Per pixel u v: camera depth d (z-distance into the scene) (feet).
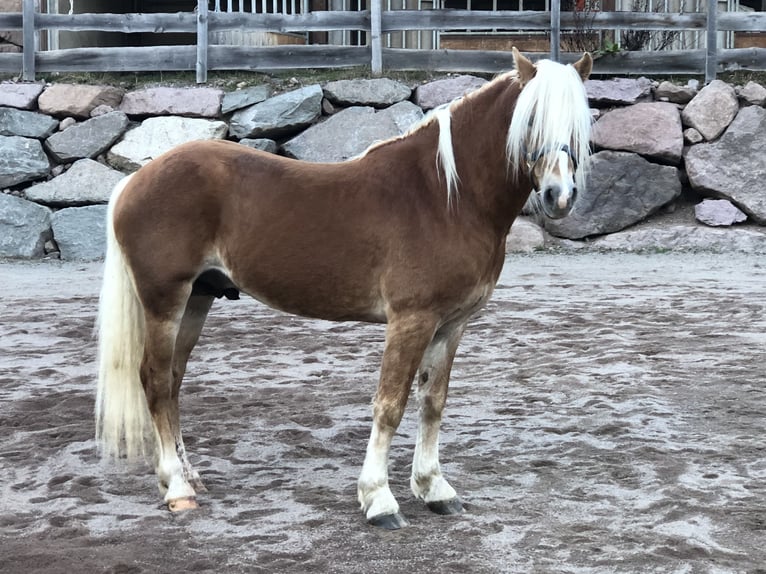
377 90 43.16
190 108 42.57
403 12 44.34
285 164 12.95
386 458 12.39
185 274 12.78
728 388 19.83
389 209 12.26
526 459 15.30
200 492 13.65
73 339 25.58
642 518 12.49
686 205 42.80
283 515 12.65
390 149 12.72
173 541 11.71
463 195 12.19
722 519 12.37
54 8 47.50
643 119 42.45
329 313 12.80
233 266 12.87
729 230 40.78
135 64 44.73
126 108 42.80
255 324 27.86
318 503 13.15
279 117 42.22
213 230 12.85
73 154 41.86
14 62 44.78
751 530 12.00
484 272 12.35
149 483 14.08
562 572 10.72
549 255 40.47
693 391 19.65
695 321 26.94
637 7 48.29
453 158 12.20
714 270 35.88
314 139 42.11
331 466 14.98
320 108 42.93
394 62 44.98
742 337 24.82
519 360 22.88
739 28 44.57
